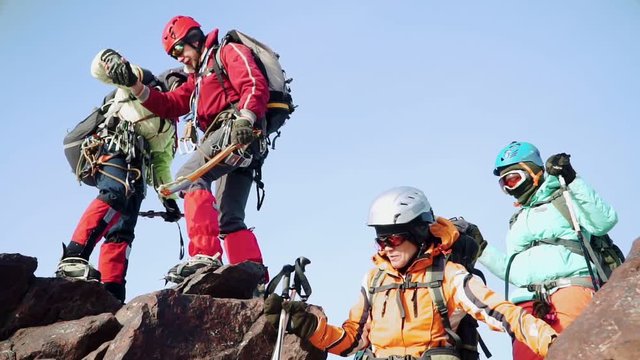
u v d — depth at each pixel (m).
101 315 5.89
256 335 5.80
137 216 7.25
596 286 5.66
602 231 5.96
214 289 6.24
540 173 6.32
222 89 6.92
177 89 7.23
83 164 7.11
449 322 4.96
